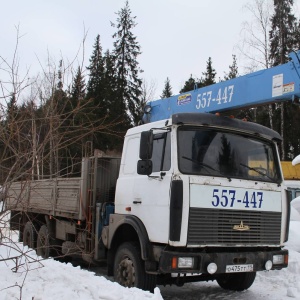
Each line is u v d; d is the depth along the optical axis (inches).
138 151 250.4
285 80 235.5
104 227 267.9
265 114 1125.7
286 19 943.7
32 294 179.9
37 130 197.6
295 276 308.8
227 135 236.7
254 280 305.3
